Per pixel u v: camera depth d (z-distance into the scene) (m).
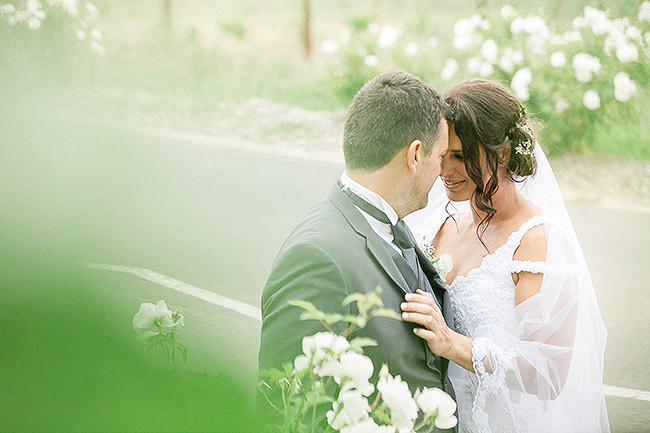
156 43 17.41
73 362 0.72
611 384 4.30
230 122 11.88
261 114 12.28
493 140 2.38
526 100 9.17
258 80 15.25
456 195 2.57
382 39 12.32
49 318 0.73
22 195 1.19
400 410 1.29
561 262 2.40
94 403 0.71
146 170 8.27
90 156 1.84
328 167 9.62
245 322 4.81
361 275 2.00
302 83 14.94
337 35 26.03
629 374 4.43
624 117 9.56
